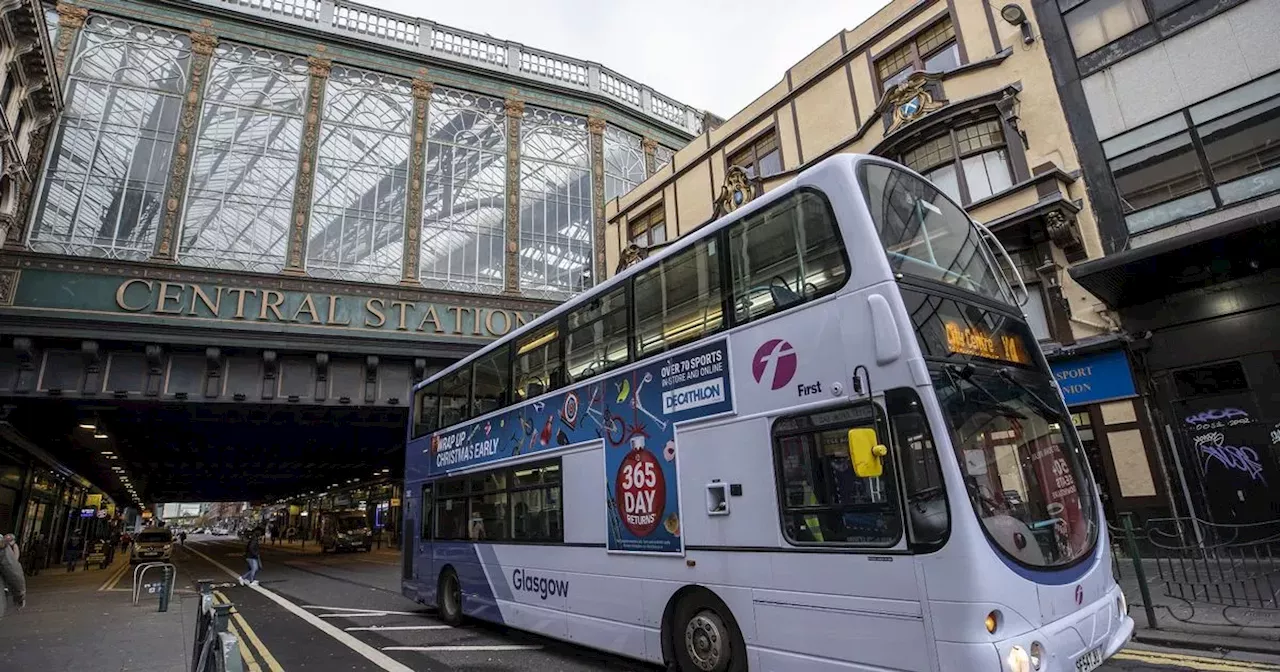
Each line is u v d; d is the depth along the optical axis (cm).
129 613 1303
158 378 1842
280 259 2067
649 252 2408
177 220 1967
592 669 741
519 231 2506
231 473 4662
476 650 862
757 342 586
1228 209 1159
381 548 4462
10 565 703
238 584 2016
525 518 871
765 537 546
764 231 606
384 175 2319
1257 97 1156
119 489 5775
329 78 2338
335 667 790
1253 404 1076
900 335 476
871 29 1828
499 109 2641
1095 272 1106
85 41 2022
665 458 654
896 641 447
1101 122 1329
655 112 3088
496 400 991
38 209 1811
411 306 2148
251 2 2272
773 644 529
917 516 447
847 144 1797
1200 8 1234
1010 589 421
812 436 529
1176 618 780
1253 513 1058
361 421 2384
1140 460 1183
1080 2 1388
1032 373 566
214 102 2136
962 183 1465
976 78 1520
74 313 1709
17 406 1856
